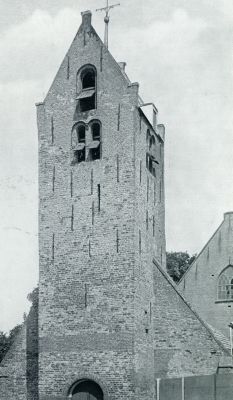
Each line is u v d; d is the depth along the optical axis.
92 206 32.00
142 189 32.72
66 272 31.80
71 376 30.25
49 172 33.62
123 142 32.03
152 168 35.59
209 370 31.03
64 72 34.59
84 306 30.84
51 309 31.66
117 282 30.36
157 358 32.03
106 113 32.81
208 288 42.62
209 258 43.25
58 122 34.09
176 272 66.38
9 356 34.09
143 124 33.75
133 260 30.28
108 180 31.95
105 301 30.41
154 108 36.47
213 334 31.66
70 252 31.95
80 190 32.53
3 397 33.59
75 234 32.09
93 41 34.12
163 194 37.31
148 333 31.53
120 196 31.44
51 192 33.28
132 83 32.41
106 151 32.38
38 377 31.62
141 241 31.77
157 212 35.72
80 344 30.45
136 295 30.17
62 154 33.53
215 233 43.69
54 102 34.44
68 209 32.59
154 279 33.25
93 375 29.72
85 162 32.78
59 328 31.20
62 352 30.80
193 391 30.77
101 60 33.62
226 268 42.56
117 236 30.95
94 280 30.95
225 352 31.03
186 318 32.16
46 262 32.44
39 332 31.61
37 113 34.75
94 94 33.62
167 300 32.72
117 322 29.84
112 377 29.25
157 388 31.70
